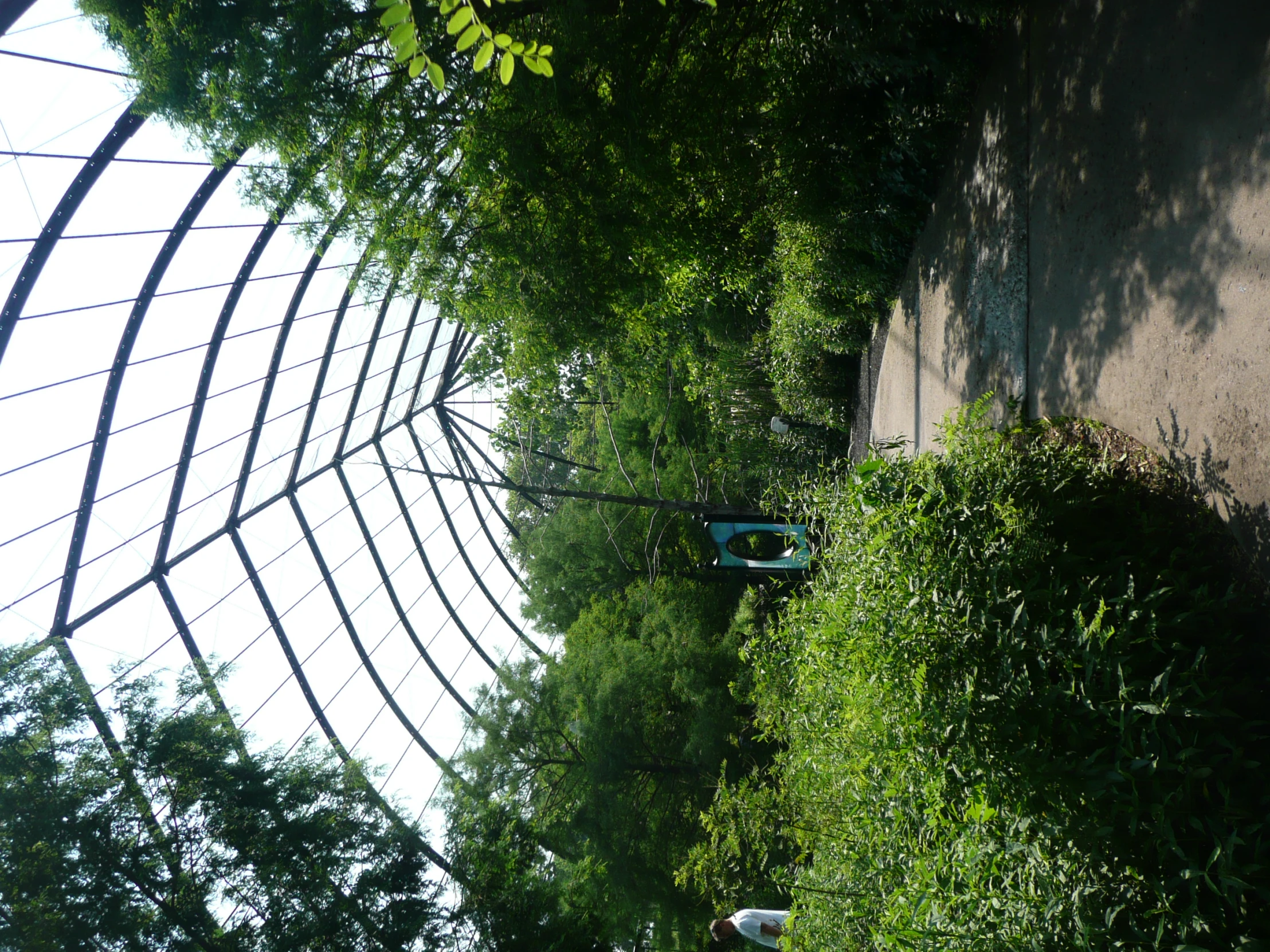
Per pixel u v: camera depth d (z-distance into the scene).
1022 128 6.78
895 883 5.11
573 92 6.63
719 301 15.38
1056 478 4.82
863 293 11.31
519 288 8.45
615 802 17.56
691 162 8.09
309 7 5.78
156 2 6.05
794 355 14.86
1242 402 4.07
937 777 4.36
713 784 16.45
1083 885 3.59
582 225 7.94
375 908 9.48
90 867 7.54
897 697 4.71
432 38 6.13
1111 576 4.23
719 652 17.88
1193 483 4.44
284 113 6.16
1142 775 3.41
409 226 7.88
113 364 10.55
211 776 9.04
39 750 7.96
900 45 7.49
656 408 23.47
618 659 19.34
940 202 8.89
